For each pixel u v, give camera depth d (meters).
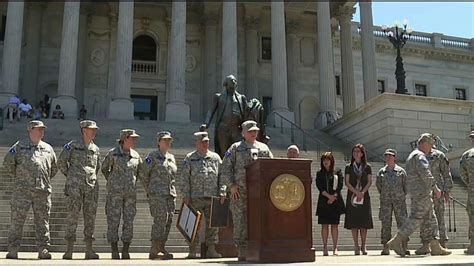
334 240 10.59
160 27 40.78
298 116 41.03
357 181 10.73
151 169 9.91
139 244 13.11
